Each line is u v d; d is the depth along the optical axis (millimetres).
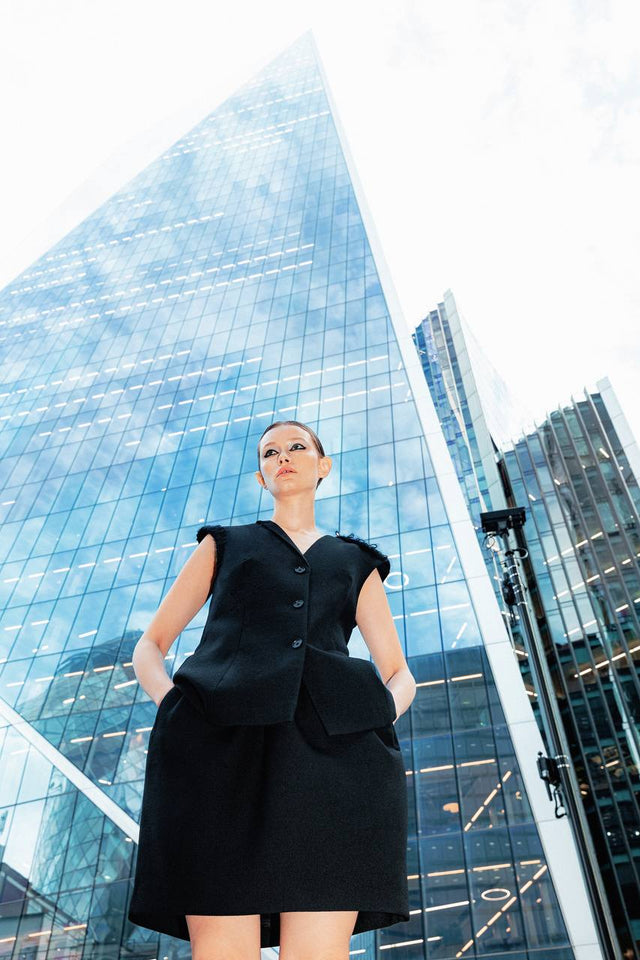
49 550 38375
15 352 61594
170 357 53875
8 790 22297
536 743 21531
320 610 2205
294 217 68188
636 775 35031
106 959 16156
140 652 2279
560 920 16781
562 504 52438
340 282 55094
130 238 76375
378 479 35219
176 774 1863
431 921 17531
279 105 95812
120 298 65375
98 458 45188
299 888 1676
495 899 17688
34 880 18484
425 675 25188
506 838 19125
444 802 20609
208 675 1957
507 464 57812
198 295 61156
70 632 32156
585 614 43719
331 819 1772
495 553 12883
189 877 1714
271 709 1851
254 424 43125
